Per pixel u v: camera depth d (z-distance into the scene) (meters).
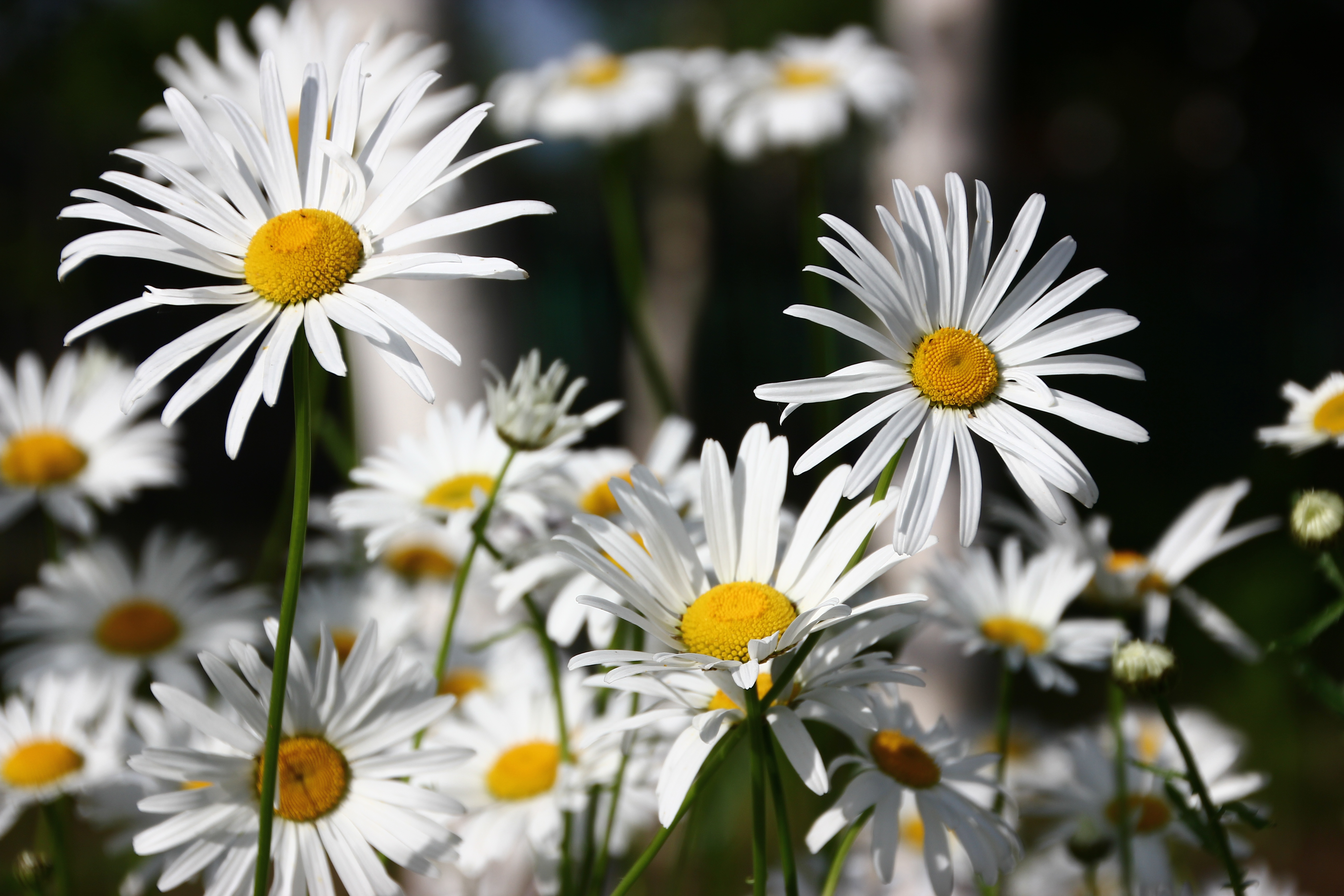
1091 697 2.10
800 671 0.74
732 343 3.79
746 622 0.73
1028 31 4.43
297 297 0.73
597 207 3.79
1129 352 3.81
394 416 1.27
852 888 0.87
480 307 1.27
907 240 0.74
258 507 3.60
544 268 3.64
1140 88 4.66
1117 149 4.73
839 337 1.84
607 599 0.78
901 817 0.88
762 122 1.40
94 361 1.02
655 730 0.81
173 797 0.73
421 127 0.91
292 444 3.67
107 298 3.86
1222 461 3.38
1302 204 4.27
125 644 0.93
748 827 1.05
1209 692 2.01
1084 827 0.84
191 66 0.92
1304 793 1.69
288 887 0.73
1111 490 3.17
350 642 0.92
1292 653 0.77
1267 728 1.81
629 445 2.81
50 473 0.96
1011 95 4.55
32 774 0.84
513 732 0.84
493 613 1.01
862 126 1.71
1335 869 1.50
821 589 0.74
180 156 0.90
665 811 0.73
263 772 0.72
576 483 0.86
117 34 3.49
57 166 3.91
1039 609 0.85
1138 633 0.87
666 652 0.73
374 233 0.73
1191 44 4.51
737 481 0.75
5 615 0.94
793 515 0.84
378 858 0.74
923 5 1.69
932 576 0.85
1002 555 0.86
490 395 0.80
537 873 0.82
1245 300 4.06
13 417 0.97
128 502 3.45
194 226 0.74
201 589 0.95
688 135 3.13
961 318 0.75
